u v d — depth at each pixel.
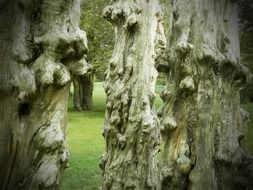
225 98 3.20
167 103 3.48
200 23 3.22
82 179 7.44
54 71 2.48
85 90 17.53
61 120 2.61
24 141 2.45
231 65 3.17
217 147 3.18
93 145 10.65
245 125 3.39
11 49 2.38
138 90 5.66
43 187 2.47
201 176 3.22
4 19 2.39
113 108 5.73
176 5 3.41
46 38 2.47
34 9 2.47
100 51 16.14
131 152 5.64
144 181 5.59
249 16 3.74
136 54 5.71
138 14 5.72
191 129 3.32
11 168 2.41
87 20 15.84
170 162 3.43
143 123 5.53
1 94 2.37
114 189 5.70
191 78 3.26
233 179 3.12
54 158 2.55
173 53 3.41
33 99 2.46
